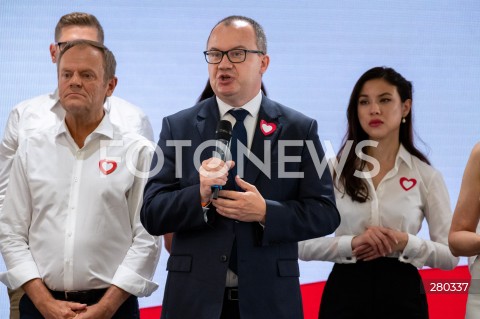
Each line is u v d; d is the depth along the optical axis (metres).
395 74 11.80
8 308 13.76
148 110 14.35
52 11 14.53
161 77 14.40
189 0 14.55
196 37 14.49
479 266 10.13
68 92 10.47
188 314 9.47
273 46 14.41
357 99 11.85
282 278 9.64
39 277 10.34
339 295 11.27
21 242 10.53
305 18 14.47
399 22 14.48
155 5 14.51
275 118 10.05
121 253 10.60
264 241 9.44
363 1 14.51
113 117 12.45
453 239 10.12
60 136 10.72
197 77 14.45
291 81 14.38
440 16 14.49
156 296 13.86
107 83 10.81
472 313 10.04
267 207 9.43
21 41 14.46
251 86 9.96
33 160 10.64
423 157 11.94
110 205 10.53
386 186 11.67
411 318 11.08
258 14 14.51
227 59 9.87
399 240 11.18
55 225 10.42
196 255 9.62
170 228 9.62
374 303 11.16
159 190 9.88
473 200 10.14
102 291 10.41
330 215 9.83
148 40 14.45
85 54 10.57
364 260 11.22
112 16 14.46
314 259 11.69
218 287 9.43
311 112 14.35
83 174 10.59
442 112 14.31
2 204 11.40
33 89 14.42
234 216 9.36
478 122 14.30
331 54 14.45
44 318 10.30
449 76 14.38
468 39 14.46
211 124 10.04
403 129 11.91
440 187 11.77
